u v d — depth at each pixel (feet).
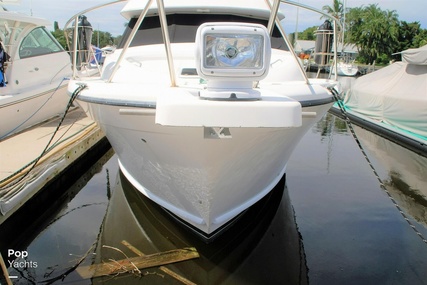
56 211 15.34
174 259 11.07
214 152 8.46
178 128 8.16
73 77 13.55
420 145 24.26
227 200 10.58
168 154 9.41
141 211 13.97
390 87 31.48
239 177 9.93
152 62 11.44
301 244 12.30
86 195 17.06
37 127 21.63
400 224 13.79
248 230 12.61
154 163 10.46
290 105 6.50
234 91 6.81
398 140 26.89
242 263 11.25
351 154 23.26
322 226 13.53
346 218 14.19
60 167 16.43
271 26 8.78
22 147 17.49
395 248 12.11
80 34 13.74
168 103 6.46
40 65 22.27
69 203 16.15
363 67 106.22
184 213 11.33
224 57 6.72
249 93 6.79
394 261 11.39
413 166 21.63
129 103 9.06
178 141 8.64
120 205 15.25
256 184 11.34
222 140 8.13
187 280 10.30
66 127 21.85
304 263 11.28
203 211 10.38
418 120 26.32
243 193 11.01
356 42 130.00
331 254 11.76
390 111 29.81
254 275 10.72
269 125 6.47
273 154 10.19
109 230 13.42
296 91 10.05
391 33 123.54
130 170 13.16
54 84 22.18
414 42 122.52
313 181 18.10
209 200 9.91
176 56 11.64
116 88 9.69
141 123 9.13
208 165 8.82
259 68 6.84
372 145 26.05
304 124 10.59
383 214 14.62
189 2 13.02
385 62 125.70
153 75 10.75
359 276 10.66
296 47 17.88
